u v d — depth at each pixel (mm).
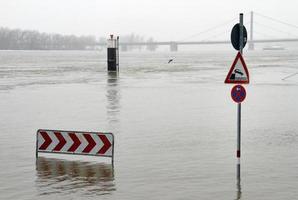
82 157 14828
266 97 32594
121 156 15016
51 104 28984
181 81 46906
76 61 118250
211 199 10695
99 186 11719
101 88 39312
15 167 13641
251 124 21391
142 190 11375
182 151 15758
